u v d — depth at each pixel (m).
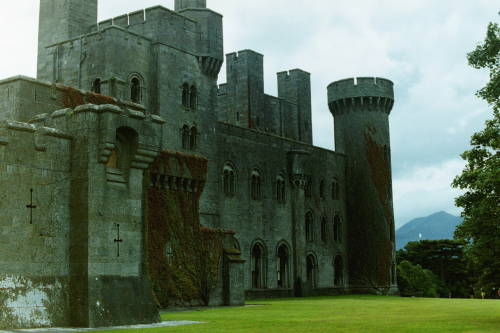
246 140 64.62
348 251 79.25
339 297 69.06
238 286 49.50
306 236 73.12
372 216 78.12
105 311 26.80
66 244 27.20
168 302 43.31
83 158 27.61
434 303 52.31
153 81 53.34
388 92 80.69
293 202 70.75
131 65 51.97
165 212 44.22
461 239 31.75
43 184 26.64
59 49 54.28
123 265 28.31
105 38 51.28
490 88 31.61
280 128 81.00
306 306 46.94
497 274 30.50
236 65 77.31
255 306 47.69
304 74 85.75
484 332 23.70
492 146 32.09
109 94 50.09
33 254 25.88
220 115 80.88
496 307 44.62
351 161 80.00
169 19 55.00
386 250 78.06
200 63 57.78
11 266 25.05
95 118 27.95
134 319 27.95
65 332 23.62
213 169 58.44
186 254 45.62
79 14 56.91
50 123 28.88
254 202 64.94
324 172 76.75
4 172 25.27
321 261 74.44
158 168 43.75
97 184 27.59
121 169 29.22
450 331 24.17
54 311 26.11
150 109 53.06
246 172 64.19
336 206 78.44
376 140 79.25
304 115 84.75
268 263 66.00
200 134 57.06
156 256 42.97
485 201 30.17
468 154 32.66
